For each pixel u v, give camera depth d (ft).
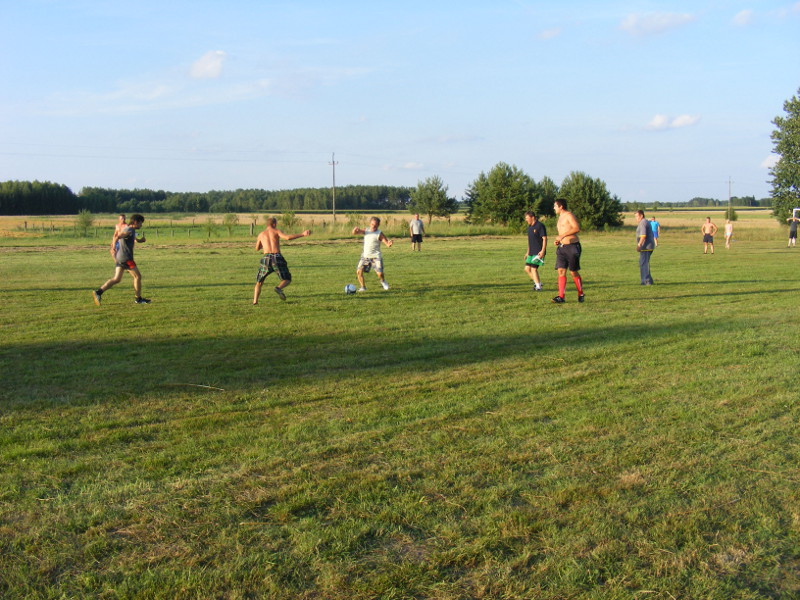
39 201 416.67
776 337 28.68
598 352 25.95
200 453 15.11
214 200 526.98
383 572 10.27
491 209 215.72
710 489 12.94
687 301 41.50
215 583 9.93
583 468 14.01
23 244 123.65
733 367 22.99
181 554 10.77
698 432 16.08
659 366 23.43
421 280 54.85
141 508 12.34
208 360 25.08
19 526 11.71
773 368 22.66
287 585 9.93
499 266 69.46
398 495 12.82
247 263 75.00
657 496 12.65
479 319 34.78
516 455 14.76
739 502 12.38
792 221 111.96
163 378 22.27
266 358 25.39
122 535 11.41
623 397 19.31
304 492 12.99
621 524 11.64
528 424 16.89
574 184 213.46
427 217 247.50
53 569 10.40
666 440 15.58
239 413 18.12
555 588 9.81
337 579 10.03
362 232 47.24
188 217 345.31
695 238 145.59
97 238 151.43
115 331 31.60
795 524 11.55
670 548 10.86
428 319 34.78
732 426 16.51
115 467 14.35
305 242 125.80
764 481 13.28
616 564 10.43
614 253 89.86
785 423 16.74
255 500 12.61
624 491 12.92
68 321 34.53
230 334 30.63
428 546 11.03
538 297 43.80
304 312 37.42
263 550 10.89
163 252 96.17
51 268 69.36
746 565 10.42
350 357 25.45
